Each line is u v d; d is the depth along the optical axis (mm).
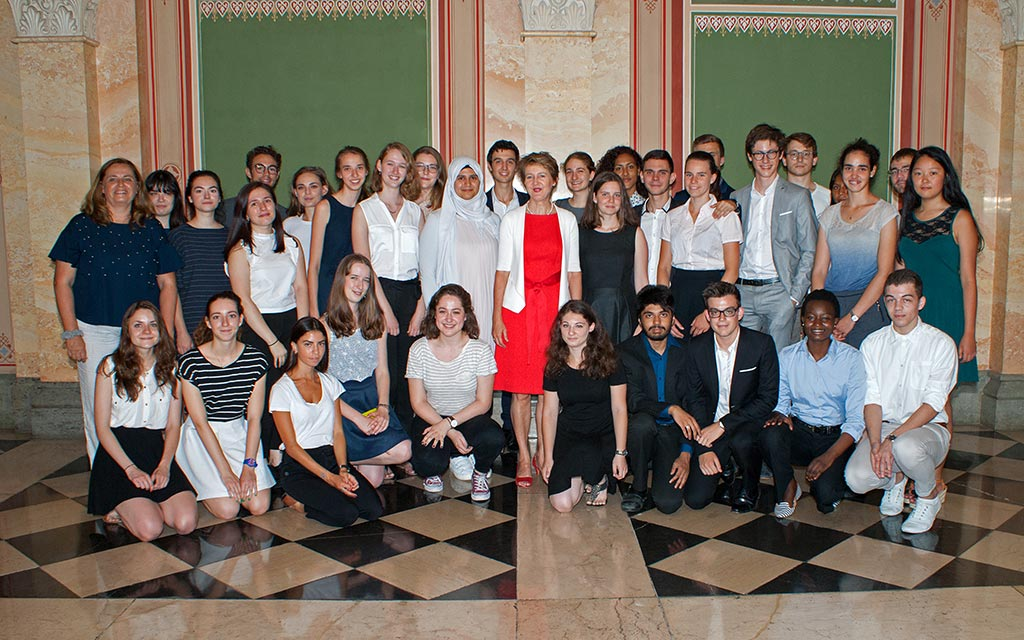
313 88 5758
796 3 5711
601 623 2857
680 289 4539
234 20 5730
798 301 4449
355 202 4691
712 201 4457
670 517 3932
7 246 5723
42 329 5574
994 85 5645
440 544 3594
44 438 5586
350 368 4230
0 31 5594
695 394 4082
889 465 3691
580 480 4094
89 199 4277
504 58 5648
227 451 3982
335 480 3852
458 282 4570
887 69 5770
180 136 5781
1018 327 5586
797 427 4098
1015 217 5527
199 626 2861
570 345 3957
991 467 4668
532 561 3400
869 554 3441
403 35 5707
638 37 5711
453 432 4133
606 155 4992
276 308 4336
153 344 3771
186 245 4379
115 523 3873
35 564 3420
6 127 5648
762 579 3203
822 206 4973
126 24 5617
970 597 3031
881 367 3881
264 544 3615
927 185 4320
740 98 5762
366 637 2771
